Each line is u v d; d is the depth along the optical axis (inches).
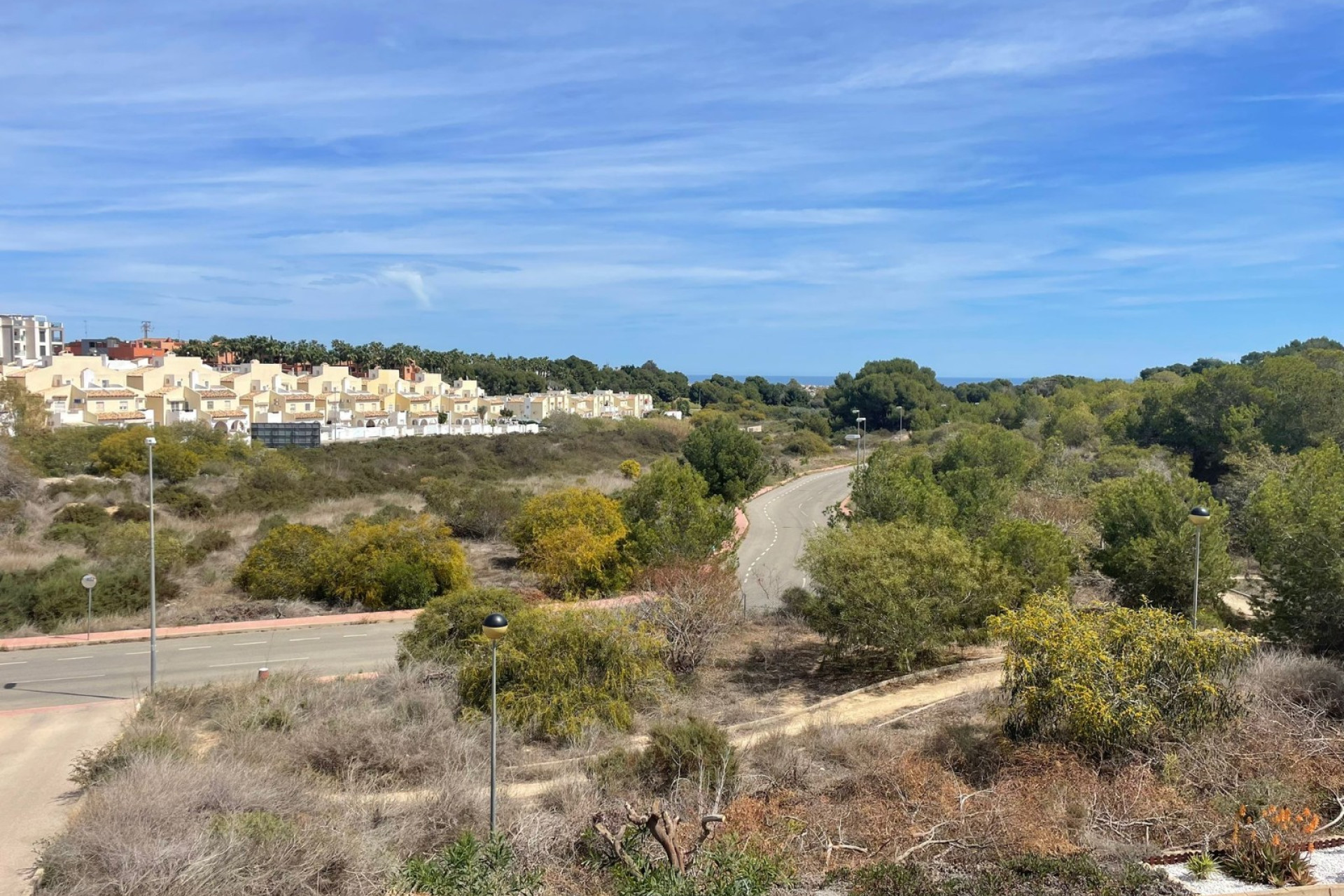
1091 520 997.2
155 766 444.1
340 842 359.6
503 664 597.3
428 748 514.6
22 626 875.4
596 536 1027.3
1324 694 474.0
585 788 436.1
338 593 998.4
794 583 1109.1
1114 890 278.4
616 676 605.3
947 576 684.1
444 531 1059.3
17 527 1272.1
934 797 385.7
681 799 414.3
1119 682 433.4
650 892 275.1
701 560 981.2
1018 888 283.4
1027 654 466.0
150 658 719.7
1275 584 642.2
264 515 1512.1
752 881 287.7
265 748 521.7
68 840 362.6
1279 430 1537.9
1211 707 433.7
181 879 323.6
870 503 994.7
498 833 346.3
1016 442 1680.6
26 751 546.3
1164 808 357.4
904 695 628.1
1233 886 280.5
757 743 510.6
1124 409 2294.5
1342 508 602.9
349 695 629.9
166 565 1064.8
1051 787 382.0
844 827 365.7
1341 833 319.0
